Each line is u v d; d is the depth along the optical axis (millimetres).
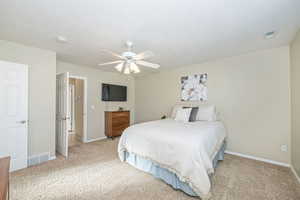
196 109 3301
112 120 4395
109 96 4555
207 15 1650
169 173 1917
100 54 2986
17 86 2361
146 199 1670
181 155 1752
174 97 4172
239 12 1591
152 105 4809
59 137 3154
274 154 2619
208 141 1996
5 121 2246
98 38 2244
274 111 2629
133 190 1834
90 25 1874
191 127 2490
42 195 1718
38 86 2623
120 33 2090
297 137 2148
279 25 1865
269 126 2678
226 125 3195
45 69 2709
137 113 5320
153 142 2096
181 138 1894
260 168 2424
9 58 2324
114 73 4824
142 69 4238
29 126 2514
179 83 4039
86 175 2195
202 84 3574
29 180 2039
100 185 1937
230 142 3133
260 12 1592
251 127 2877
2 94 2221
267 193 1769
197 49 2711
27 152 2475
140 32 2061
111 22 1804
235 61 3082
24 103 2428
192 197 1703
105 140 4270
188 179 1653
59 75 3166
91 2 1435
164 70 4367
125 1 1418
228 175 2195
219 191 1808
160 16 1672
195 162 1641
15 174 2203
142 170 2322
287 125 2500
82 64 3826
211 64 3436
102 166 2508
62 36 2178
